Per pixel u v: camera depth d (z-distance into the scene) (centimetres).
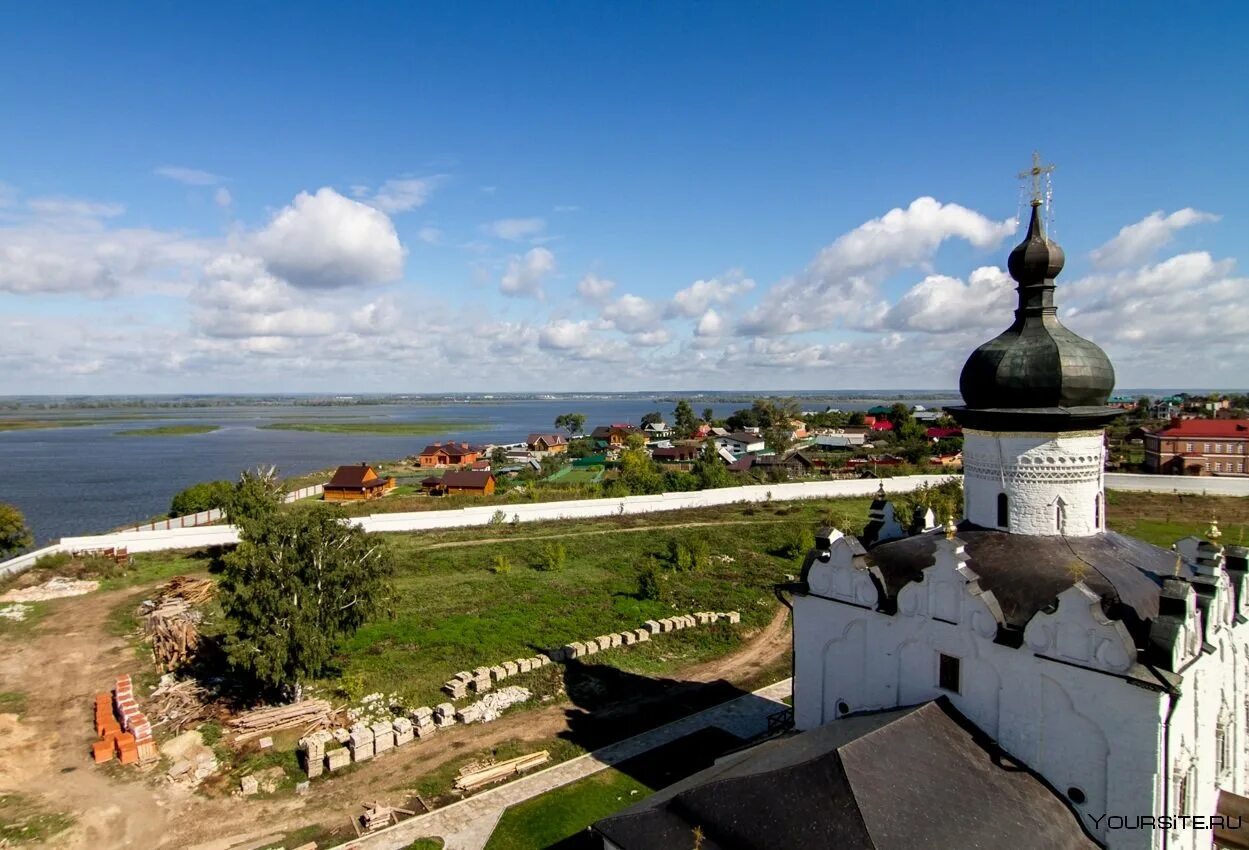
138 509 10356
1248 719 1897
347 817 2327
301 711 2945
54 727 2953
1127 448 12681
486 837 2181
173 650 3594
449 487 10138
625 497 7794
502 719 3005
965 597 1709
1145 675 1401
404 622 4166
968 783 1491
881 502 2445
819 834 1341
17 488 12475
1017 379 1842
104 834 2258
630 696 3212
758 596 4647
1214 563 1638
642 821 1580
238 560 2973
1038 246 1866
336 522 3366
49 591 4894
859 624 1991
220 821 2320
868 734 1544
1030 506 1883
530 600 4606
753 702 3114
